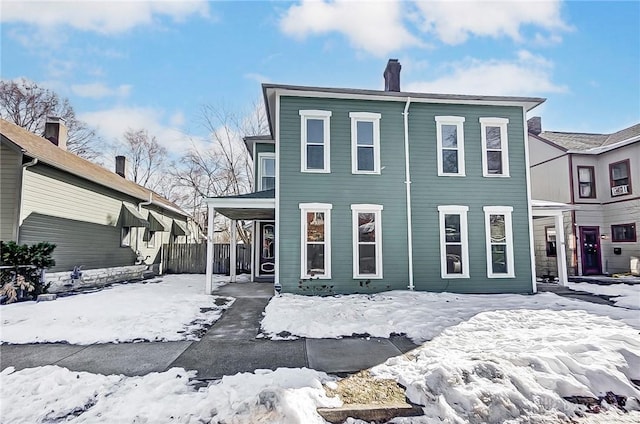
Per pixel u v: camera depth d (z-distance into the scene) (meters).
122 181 17.31
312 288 10.08
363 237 10.49
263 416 3.26
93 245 12.98
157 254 18.67
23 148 9.49
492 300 9.03
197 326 6.75
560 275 11.73
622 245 14.88
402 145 10.84
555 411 3.66
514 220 11.02
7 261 8.72
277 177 10.31
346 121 10.71
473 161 11.05
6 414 3.38
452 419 3.41
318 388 3.83
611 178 15.41
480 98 10.91
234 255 13.71
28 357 5.03
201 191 25.98
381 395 3.78
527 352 4.68
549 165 16.77
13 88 25.09
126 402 3.56
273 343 5.71
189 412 3.35
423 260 10.54
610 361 4.46
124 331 6.24
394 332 6.25
